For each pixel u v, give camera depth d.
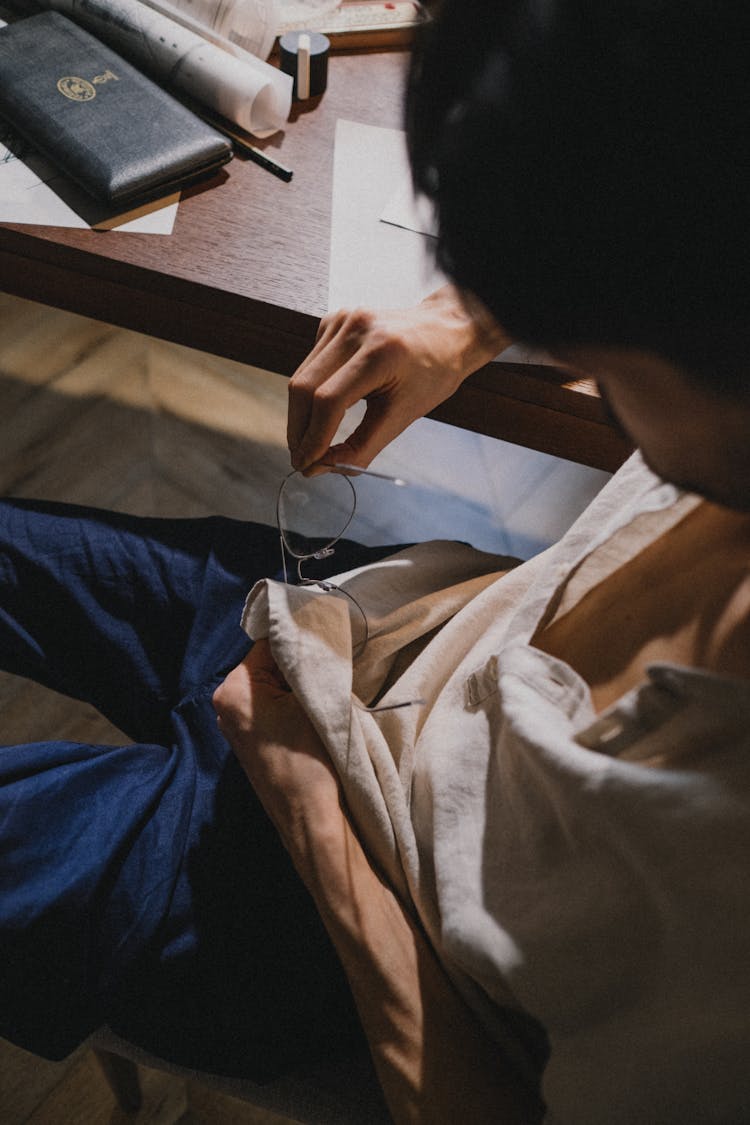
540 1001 0.50
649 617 0.51
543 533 1.59
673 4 0.26
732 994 0.40
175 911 0.67
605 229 0.29
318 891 0.62
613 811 0.41
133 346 1.78
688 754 0.41
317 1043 0.67
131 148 0.91
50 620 0.87
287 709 0.70
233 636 0.85
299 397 0.77
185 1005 0.66
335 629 0.69
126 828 0.69
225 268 0.88
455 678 0.67
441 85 0.32
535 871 0.52
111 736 1.40
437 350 0.78
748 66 0.26
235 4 1.00
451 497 1.61
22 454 1.63
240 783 0.73
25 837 0.66
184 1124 1.14
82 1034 0.67
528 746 0.46
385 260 0.89
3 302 1.80
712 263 0.29
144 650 0.87
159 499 1.61
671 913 0.41
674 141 0.27
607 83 0.28
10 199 0.91
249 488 1.64
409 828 0.63
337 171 0.97
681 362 0.32
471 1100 0.56
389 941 0.60
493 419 0.88
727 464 0.36
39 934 0.63
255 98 0.96
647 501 0.53
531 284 0.32
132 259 0.88
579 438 0.87
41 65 0.97
